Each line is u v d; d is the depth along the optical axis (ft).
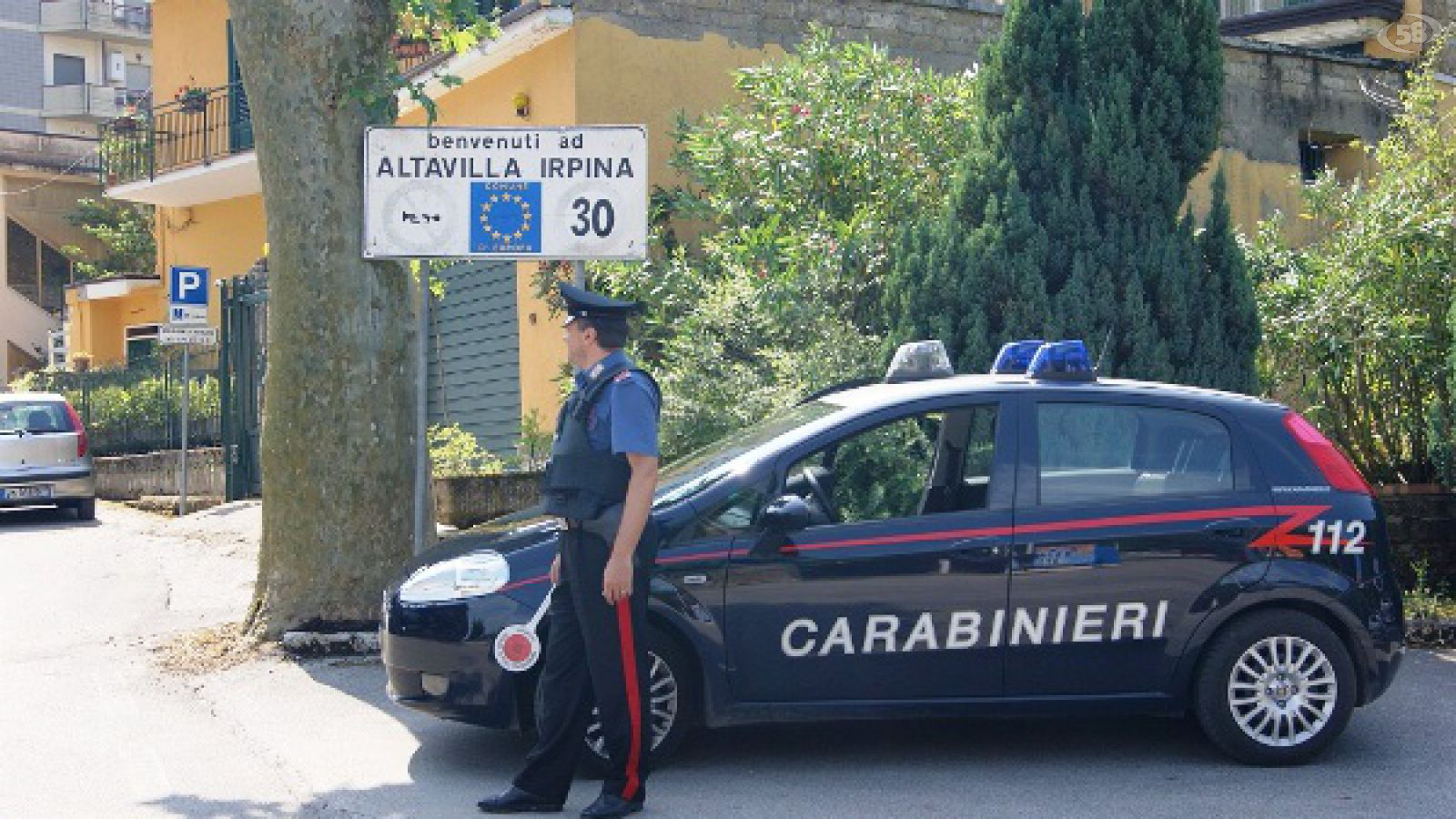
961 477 20.90
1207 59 32.71
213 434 70.64
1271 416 21.58
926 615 20.39
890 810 19.17
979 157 33.04
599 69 46.24
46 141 127.95
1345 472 21.50
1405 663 27.91
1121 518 20.74
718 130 42.63
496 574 20.65
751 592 20.20
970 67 45.34
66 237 128.77
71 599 38.75
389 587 21.99
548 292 46.32
